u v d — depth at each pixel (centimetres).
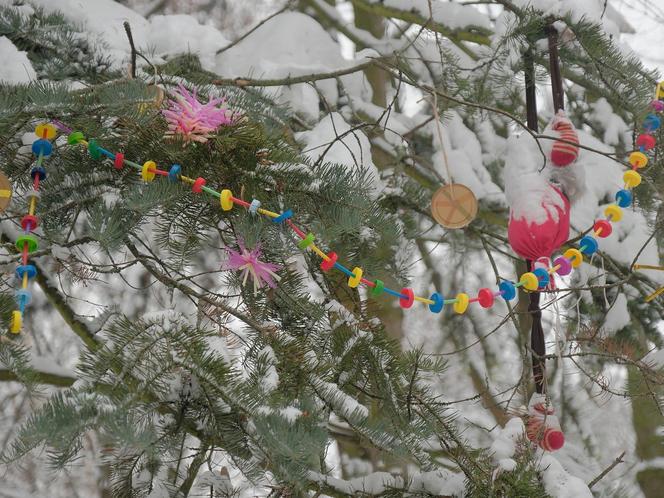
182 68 279
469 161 358
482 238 325
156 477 198
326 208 190
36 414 148
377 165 387
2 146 191
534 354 209
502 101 317
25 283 156
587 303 333
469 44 397
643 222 337
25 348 170
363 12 442
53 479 181
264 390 172
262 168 188
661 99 227
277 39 348
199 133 180
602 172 343
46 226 196
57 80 244
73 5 285
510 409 211
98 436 160
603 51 249
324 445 160
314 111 322
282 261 198
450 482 204
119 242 182
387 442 183
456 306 179
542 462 199
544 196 198
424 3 362
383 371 196
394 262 251
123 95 180
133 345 164
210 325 194
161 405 166
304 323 202
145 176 180
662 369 227
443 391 488
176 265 194
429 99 199
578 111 383
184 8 478
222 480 190
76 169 195
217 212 190
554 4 251
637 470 405
